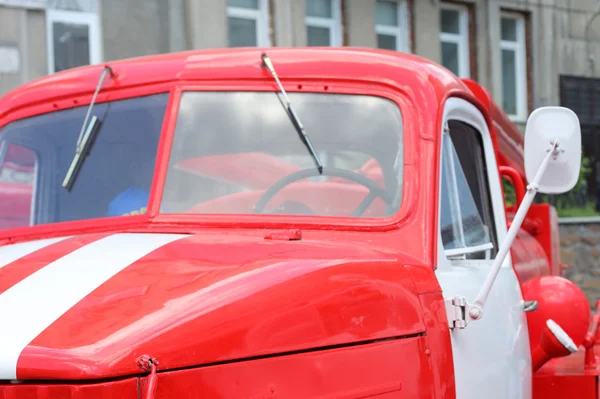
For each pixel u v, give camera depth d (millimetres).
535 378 3520
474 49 19172
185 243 2361
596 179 20156
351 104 2893
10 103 3287
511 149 5281
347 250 2402
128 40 13578
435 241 2666
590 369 3582
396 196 2740
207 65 3016
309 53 2992
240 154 2850
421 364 2334
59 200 2988
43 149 3117
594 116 20875
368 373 2186
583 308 3678
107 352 1794
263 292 2043
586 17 20891
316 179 2801
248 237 2516
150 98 3014
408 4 18109
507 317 3086
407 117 2842
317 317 2104
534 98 20219
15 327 1892
